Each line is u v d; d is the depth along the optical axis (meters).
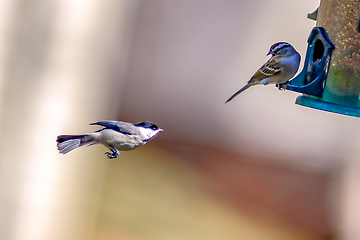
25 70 9.42
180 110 18.48
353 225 14.41
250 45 19.25
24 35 9.34
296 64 7.33
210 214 13.39
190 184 14.84
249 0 19.03
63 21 9.55
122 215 12.28
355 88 6.72
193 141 17.80
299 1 18.88
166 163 15.94
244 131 18.05
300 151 16.84
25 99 9.47
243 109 18.39
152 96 18.28
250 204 14.02
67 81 9.74
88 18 9.80
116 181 13.97
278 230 13.22
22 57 9.38
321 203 14.84
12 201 9.70
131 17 10.80
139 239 11.67
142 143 5.48
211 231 12.58
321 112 17.14
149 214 12.75
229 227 12.86
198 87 18.81
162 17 18.39
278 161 17.09
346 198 15.27
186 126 18.23
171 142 17.48
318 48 7.11
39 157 9.72
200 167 16.06
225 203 14.09
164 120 18.19
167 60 18.69
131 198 13.13
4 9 9.12
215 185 15.01
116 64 10.63
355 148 16.33
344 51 6.77
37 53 9.44
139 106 18.12
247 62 19.16
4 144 9.46
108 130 5.39
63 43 9.62
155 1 17.92
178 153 16.86
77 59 9.80
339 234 14.00
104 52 10.26
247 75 19.08
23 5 9.23
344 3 6.84
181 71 18.72
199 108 18.58
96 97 10.25
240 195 14.49
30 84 9.46
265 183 15.52
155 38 18.33
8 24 9.19
